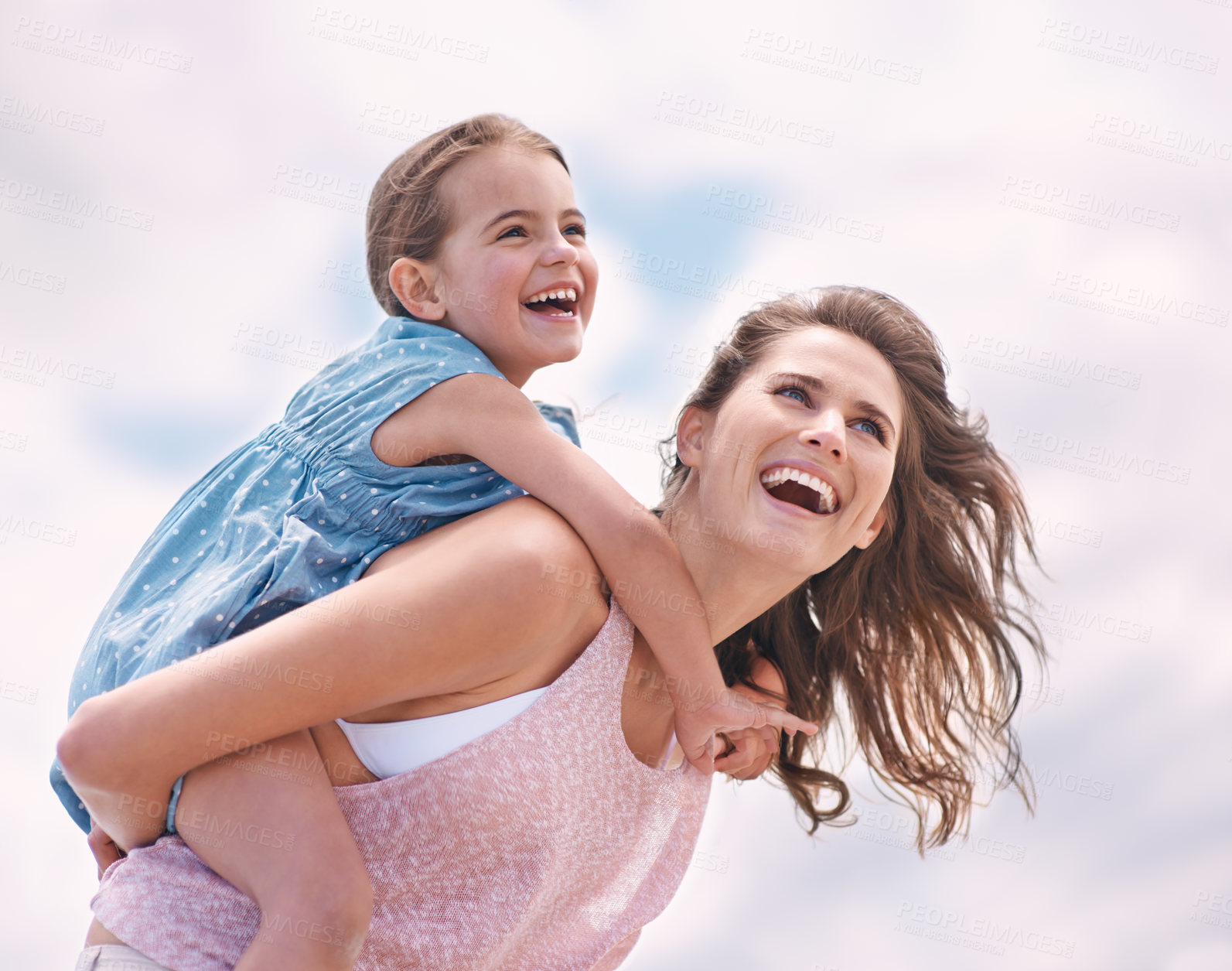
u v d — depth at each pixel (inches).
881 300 90.1
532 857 69.3
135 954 63.2
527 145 92.9
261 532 76.0
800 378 79.4
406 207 92.7
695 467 83.2
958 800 111.8
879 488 79.7
